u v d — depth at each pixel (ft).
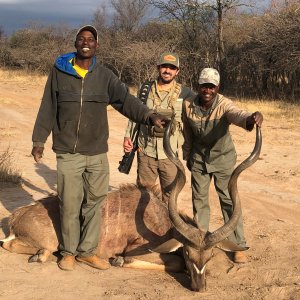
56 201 11.39
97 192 10.56
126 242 11.15
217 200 16.22
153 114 9.89
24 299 9.20
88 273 10.44
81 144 10.27
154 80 12.02
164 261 10.71
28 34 89.40
